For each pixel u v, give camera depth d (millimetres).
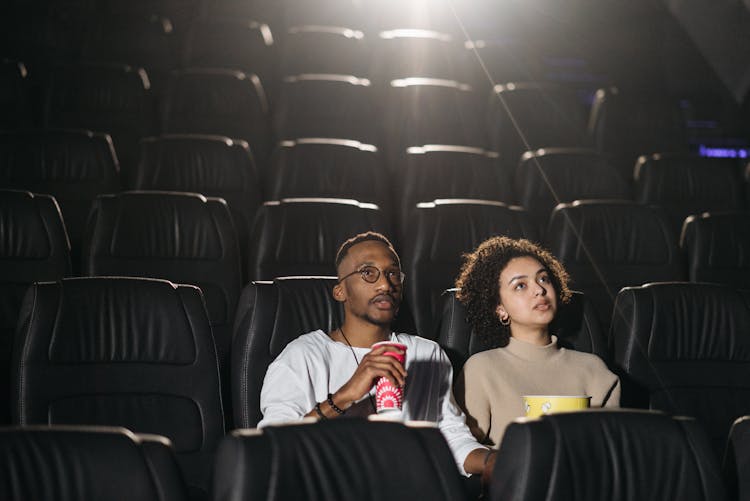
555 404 2246
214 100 6027
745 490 2010
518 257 2736
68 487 1545
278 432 1646
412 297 3771
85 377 2436
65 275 3412
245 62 7484
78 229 4469
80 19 8484
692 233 4227
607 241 4066
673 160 5281
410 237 3852
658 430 1922
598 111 6473
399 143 6027
